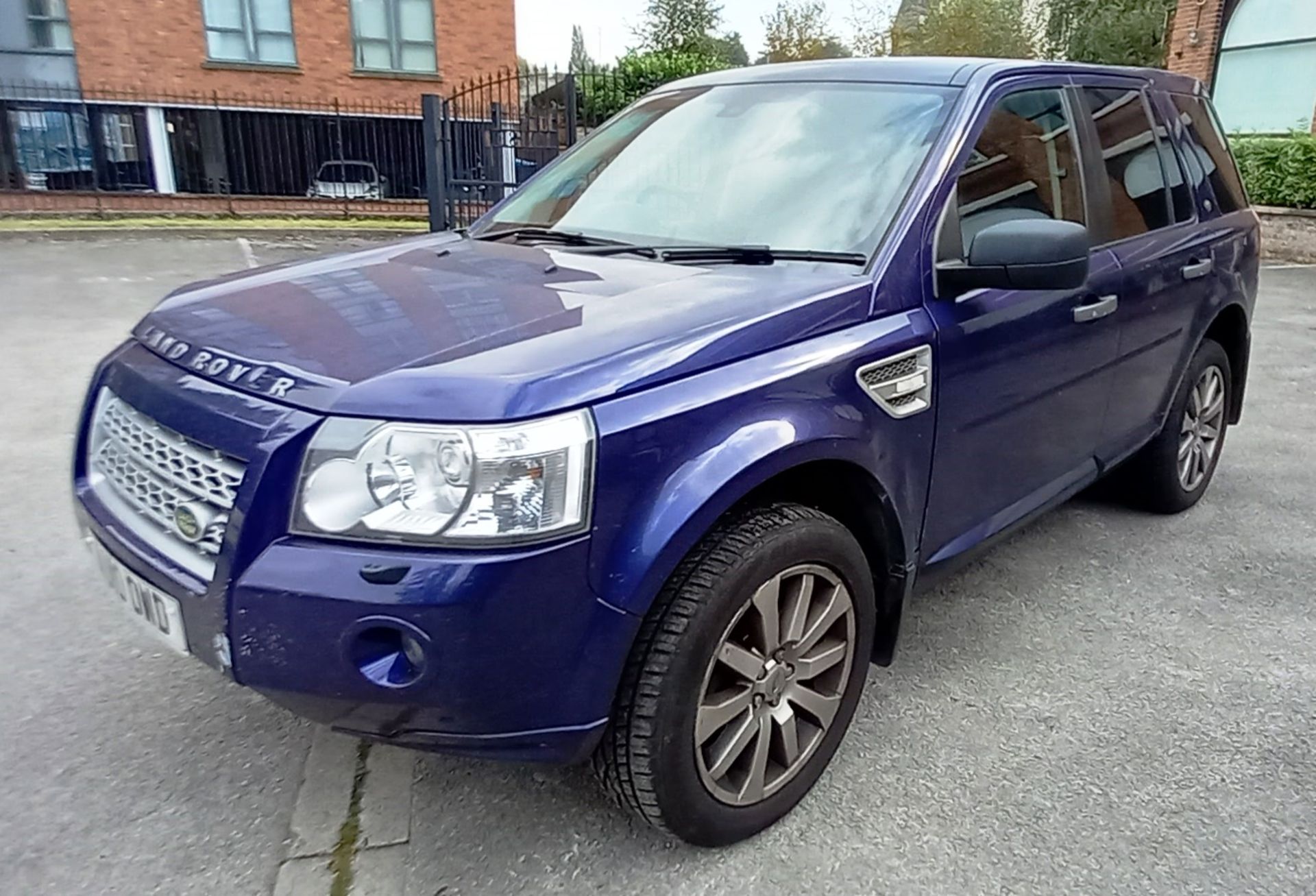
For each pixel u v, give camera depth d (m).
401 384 1.88
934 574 2.82
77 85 17.41
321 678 1.84
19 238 13.56
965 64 3.13
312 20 18.44
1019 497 3.14
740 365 2.14
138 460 2.19
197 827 2.37
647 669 2.04
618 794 2.17
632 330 2.09
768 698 2.31
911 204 2.64
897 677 3.08
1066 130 3.33
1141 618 3.50
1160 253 3.68
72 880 2.19
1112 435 3.65
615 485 1.90
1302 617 3.51
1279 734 2.81
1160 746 2.75
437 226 12.05
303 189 19.02
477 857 2.29
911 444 2.53
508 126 14.20
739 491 2.07
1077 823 2.43
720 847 2.32
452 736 1.92
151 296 9.30
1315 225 13.12
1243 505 4.60
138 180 18.09
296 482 1.85
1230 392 4.61
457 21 19.25
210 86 18.12
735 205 2.88
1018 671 3.13
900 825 2.42
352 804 2.46
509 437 1.80
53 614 3.35
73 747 2.65
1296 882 2.24
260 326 2.25
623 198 3.12
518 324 2.14
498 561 1.79
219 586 1.90
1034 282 2.48
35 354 6.84
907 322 2.50
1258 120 15.03
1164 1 22.02
